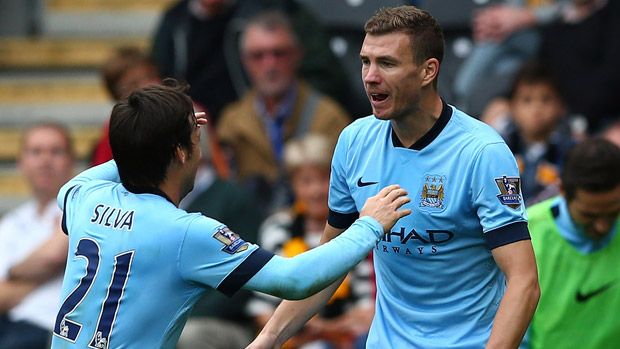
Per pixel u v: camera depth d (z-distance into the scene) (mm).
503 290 16953
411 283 16953
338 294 24797
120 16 35969
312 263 15289
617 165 19953
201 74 30969
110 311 15438
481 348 16734
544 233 20844
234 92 30875
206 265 15344
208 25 31000
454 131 16484
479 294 16766
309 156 25250
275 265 15289
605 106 29391
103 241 15648
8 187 33000
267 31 28734
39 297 26484
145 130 15562
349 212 17594
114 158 15852
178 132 15672
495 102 28688
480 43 30875
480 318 16812
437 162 16453
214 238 15375
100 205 15914
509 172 16219
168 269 15391
